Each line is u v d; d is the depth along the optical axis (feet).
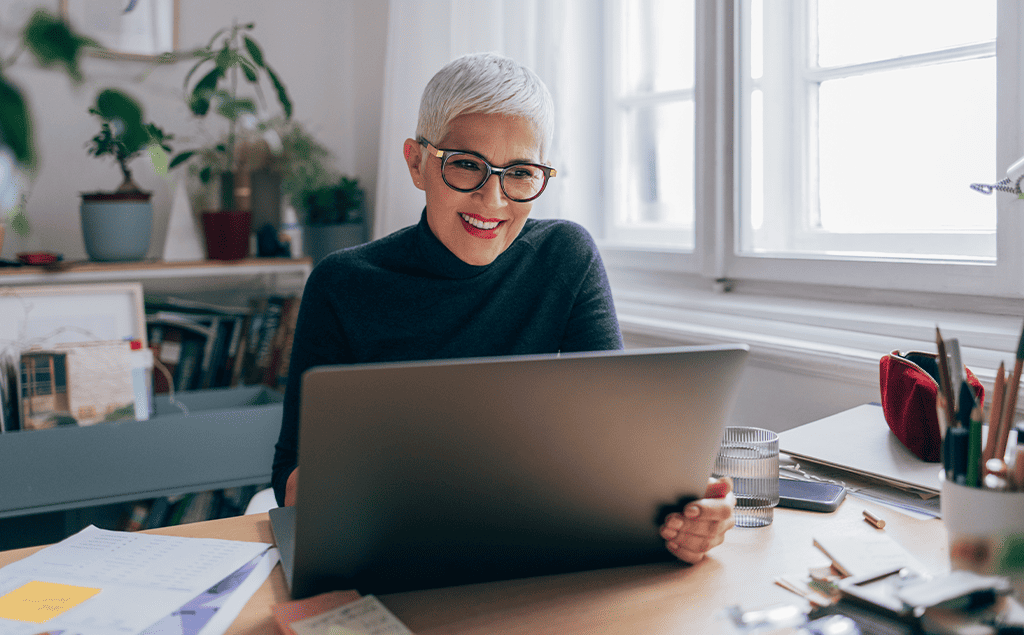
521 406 2.05
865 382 4.27
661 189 6.79
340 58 8.86
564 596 2.26
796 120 5.59
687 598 2.23
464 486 2.13
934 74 4.82
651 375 2.15
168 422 5.90
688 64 6.46
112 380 6.14
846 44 5.31
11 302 6.16
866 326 4.63
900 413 3.24
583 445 2.19
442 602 2.22
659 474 2.35
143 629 2.03
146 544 2.63
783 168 5.63
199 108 6.82
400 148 7.26
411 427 1.97
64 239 7.35
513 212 3.48
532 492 2.22
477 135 3.29
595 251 4.16
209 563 2.45
